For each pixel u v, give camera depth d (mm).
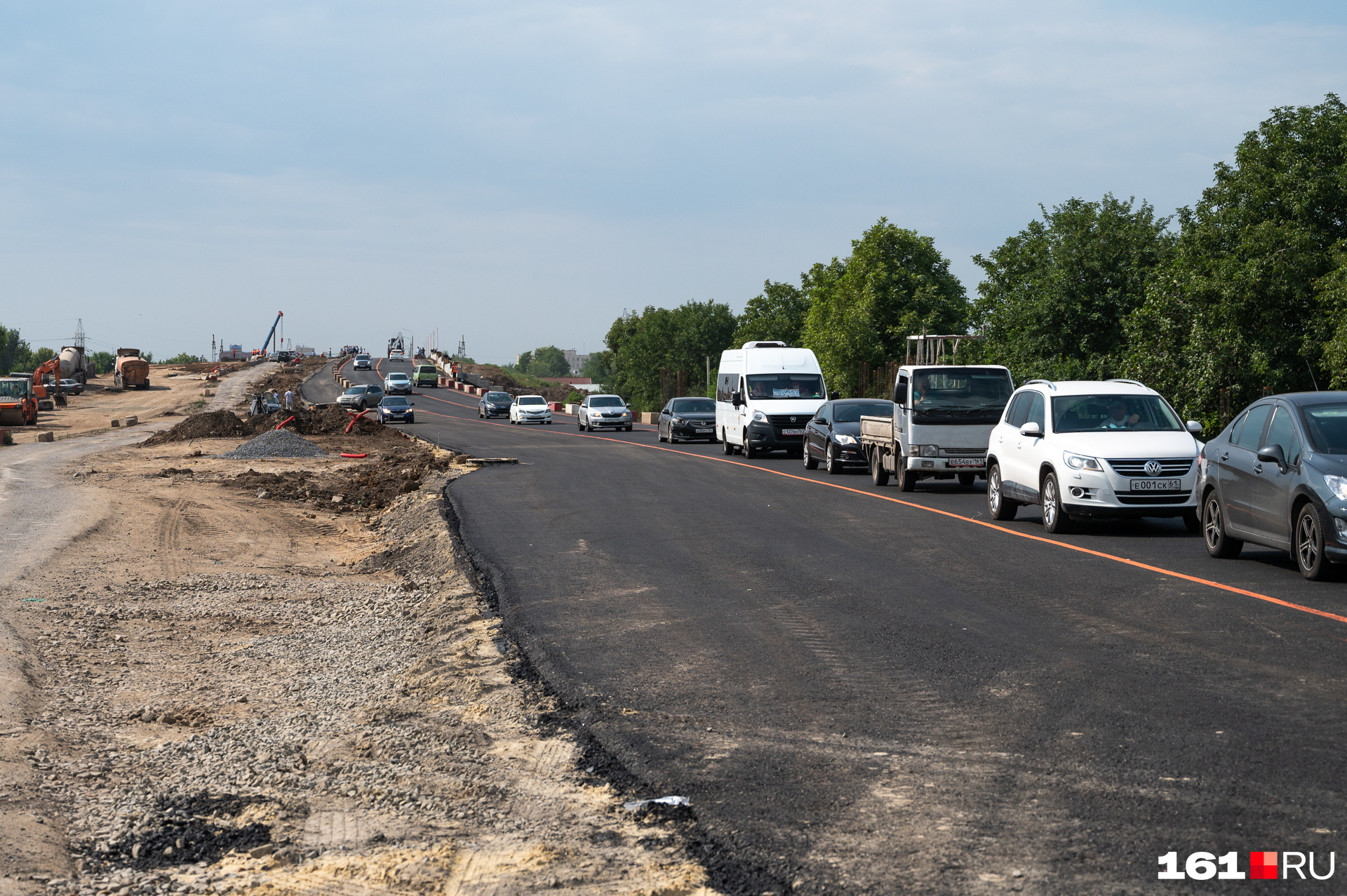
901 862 4445
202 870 4750
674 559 13086
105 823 5496
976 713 6555
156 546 16625
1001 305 38000
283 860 4801
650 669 7980
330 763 6328
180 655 10172
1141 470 13969
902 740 6090
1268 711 6359
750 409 30953
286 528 19906
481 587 11969
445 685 8008
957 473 20578
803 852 4578
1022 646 8195
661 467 27938
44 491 23656
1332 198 23922
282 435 37219
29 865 4832
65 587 13023
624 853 4652
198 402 81312
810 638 8750
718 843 4727
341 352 181000
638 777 5676
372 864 4625
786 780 5520
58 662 9531
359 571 15312
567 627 9633
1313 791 5070
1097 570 11445
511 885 4352
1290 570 11203
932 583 10984
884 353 49312
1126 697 6758
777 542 14234
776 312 89250
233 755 6699
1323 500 10219
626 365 123188
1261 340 24156
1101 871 4285
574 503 19656
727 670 7852
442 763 6113
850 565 12258
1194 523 14492
